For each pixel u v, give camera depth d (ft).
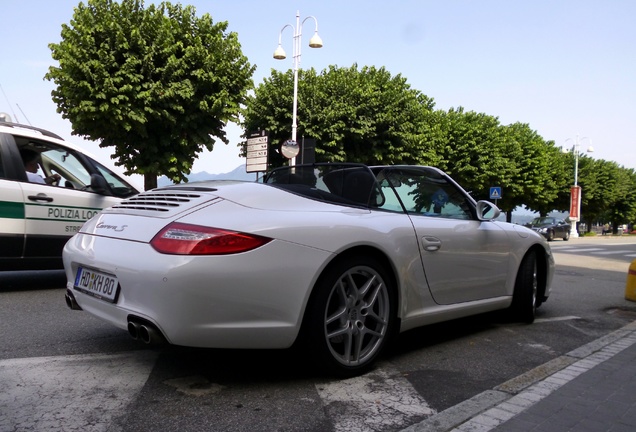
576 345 14.07
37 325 14.12
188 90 53.62
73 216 19.27
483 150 112.37
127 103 51.29
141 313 9.01
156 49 53.62
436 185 14.10
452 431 8.09
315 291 9.85
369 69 88.38
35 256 18.38
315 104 79.41
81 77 50.93
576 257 51.49
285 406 9.04
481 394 9.80
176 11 56.95
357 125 80.64
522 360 12.44
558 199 179.11
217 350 12.18
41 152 19.07
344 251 10.28
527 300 15.89
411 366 11.66
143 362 11.21
